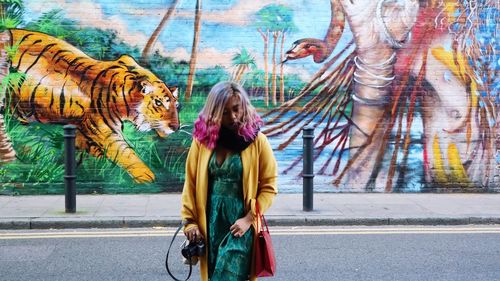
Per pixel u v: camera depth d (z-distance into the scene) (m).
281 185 10.31
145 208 8.79
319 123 10.36
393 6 10.37
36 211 8.45
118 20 9.94
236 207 3.63
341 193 10.41
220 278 3.58
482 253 6.67
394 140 10.47
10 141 9.80
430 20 10.43
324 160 10.39
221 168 3.62
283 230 7.89
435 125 10.51
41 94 9.82
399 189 10.51
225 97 3.59
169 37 10.05
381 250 6.77
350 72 10.37
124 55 9.97
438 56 10.46
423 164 10.53
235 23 10.16
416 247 6.94
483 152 10.59
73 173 8.37
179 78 10.09
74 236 7.42
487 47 10.54
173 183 10.13
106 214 8.29
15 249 6.70
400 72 10.43
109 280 5.54
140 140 10.05
